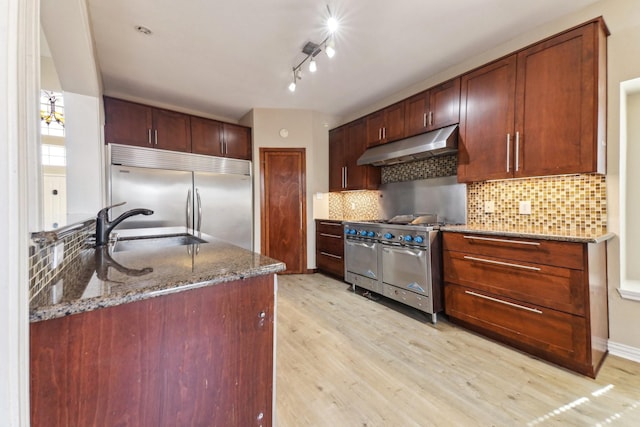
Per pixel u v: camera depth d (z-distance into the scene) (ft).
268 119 13.64
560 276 5.78
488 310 7.00
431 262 8.08
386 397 5.08
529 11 6.89
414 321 8.34
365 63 9.37
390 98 12.26
